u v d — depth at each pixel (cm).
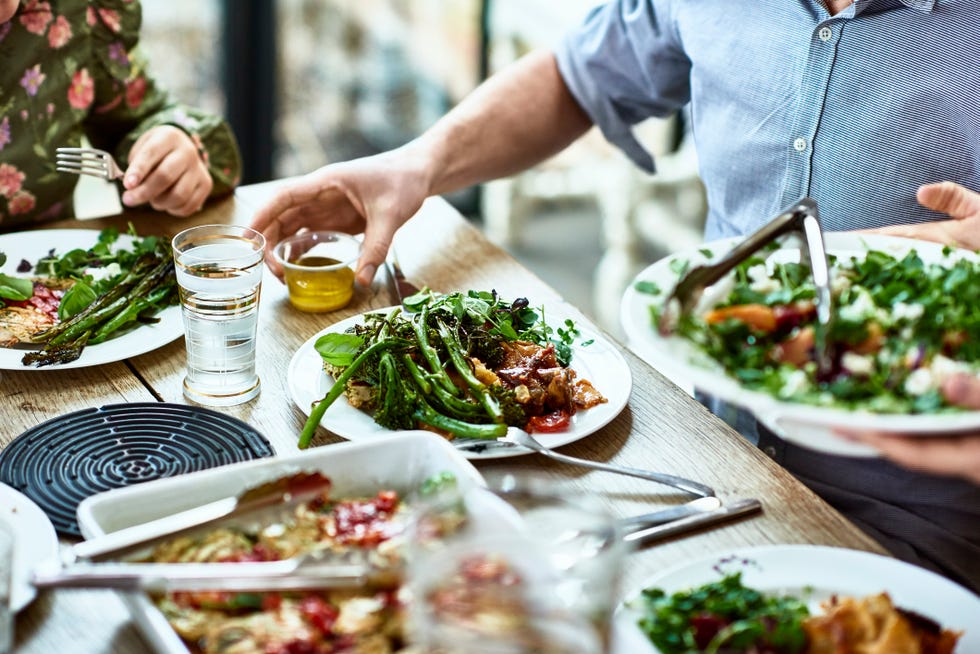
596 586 76
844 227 158
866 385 92
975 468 86
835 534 105
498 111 178
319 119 365
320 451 98
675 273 113
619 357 133
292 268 144
